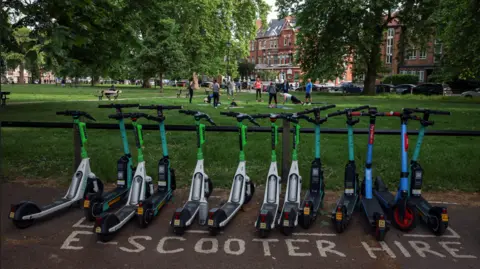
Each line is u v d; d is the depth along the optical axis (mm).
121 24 8641
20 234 4773
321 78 40875
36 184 6844
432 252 4422
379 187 5824
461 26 23656
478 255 4375
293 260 4215
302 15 39500
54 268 4004
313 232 4922
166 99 30156
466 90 43688
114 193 5465
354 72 45375
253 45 101312
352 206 5055
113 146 9875
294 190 5250
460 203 6086
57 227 4996
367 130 6684
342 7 35188
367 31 37844
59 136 11664
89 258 4223
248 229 5008
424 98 35469
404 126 5039
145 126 6770
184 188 6684
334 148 9672
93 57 8898
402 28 39406
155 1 8891
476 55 26703
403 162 5020
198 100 29547
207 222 4691
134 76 47469
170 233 4859
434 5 34719
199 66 50250
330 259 4242
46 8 6688
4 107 20000
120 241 4625
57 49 6035
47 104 22641
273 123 5305
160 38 9688
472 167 7742
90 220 5121
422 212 4988
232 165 8023
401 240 4715
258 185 6941
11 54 6574
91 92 39812
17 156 8664
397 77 56781
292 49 90312
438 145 10555
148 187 5582
